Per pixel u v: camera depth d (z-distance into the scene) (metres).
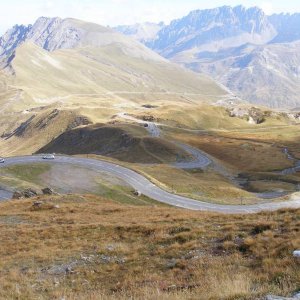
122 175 117.94
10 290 24.36
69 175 116.31
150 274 24.97
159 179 125.00
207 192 118.56
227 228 32.22
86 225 41.31
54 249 34.00
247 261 24.08
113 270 27.17
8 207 63.06
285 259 21.84
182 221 39.03
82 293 23.27
